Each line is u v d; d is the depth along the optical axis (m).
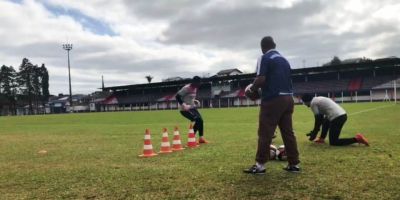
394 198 5.19
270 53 7.00
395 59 73.56
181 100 12.69
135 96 113.12
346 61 105.00
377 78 80.62
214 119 33.06
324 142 11.68
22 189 6.43
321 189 5.73
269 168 7.55
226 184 6.25
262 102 7.02
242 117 35.94
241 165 8.02
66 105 138.50
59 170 8.17
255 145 11.83
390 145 10.58
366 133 14.62
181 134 17.97
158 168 7.96
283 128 7.13
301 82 89.12
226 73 113.81
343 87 81.62
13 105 132.75
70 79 111.06
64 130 24.27
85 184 6.62
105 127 26.28
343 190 5.63
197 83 12.74
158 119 38.59
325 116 11.31
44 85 139.88
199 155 9.83
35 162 9.58
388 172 6.77
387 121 22.20
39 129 26.56
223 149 10.97
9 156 10.98
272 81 6.90
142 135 18.03
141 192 5.93
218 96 96.00
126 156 10.23
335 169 7.20
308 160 8.32
